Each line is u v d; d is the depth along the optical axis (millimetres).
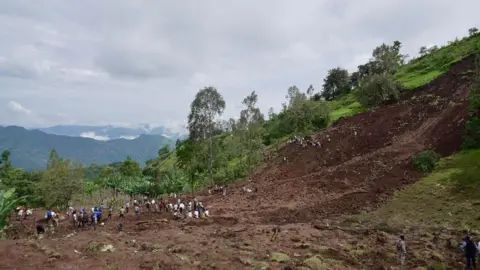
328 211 39094
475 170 38906
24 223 40375
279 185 52344
